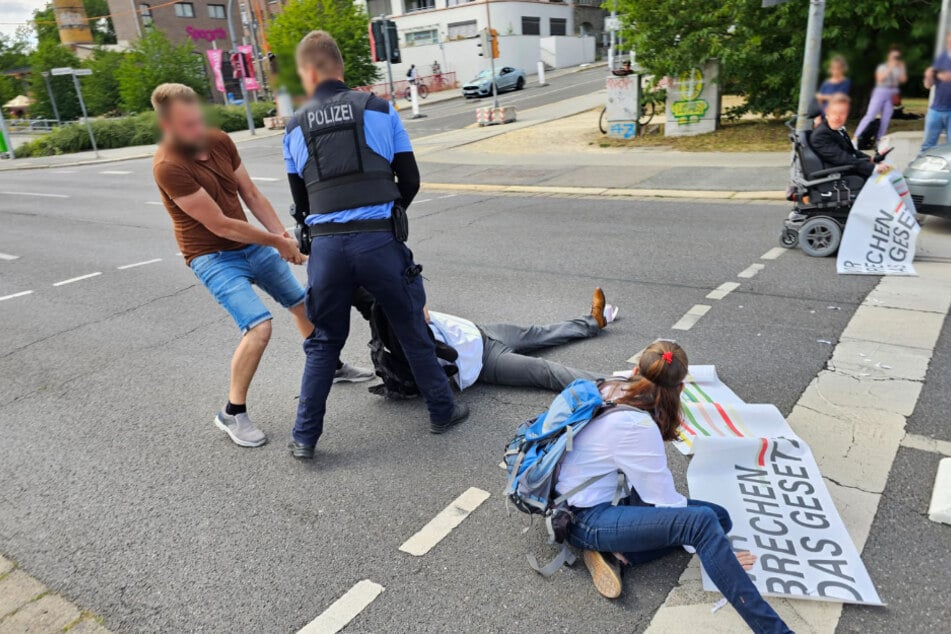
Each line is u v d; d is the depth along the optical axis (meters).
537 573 2.88
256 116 33.06
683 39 14.16
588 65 46.03
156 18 54.47
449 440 3.96
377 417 4.30
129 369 5.38
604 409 2.74
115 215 12.38
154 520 3.41
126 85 38.81
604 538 2.64
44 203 14.53
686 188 10.35
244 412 4.14
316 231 3.44
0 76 56.41
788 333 4.97
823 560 2.78
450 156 15.80
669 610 2.63
